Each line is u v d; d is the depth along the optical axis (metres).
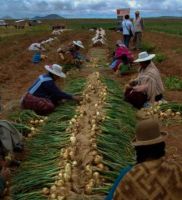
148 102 5.13
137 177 1.71
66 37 18.61
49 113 4.73
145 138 1.73
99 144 3.47
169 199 1.68
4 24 35.03
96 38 14.27
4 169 3.19
